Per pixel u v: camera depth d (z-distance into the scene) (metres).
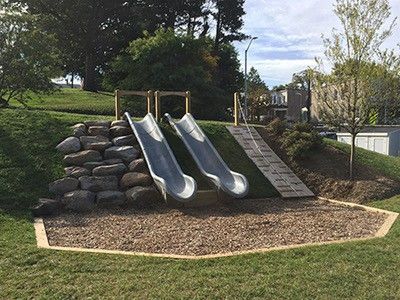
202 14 48.00
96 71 44.41
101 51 40.38
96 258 6.34
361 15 12.10
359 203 11.55
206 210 10.34
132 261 6.25
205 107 26.16
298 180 13.24
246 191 10.59
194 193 9.96
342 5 15.57
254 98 55.25
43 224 8.45
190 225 8.85
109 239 7.75
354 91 12.34
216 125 15.48
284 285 5.49
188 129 14.26
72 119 13.73
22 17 17.50
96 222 8.96
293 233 8.32
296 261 6.34
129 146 12.16
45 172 10.91
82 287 5.34
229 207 10.73
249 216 9.82
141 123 13.91
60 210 9.76
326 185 12.91
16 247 6.71
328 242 7.44
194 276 5.73
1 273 5.71
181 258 6.44
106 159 11.71
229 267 6.08
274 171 13.50
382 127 33.62
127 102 24.19
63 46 38.72
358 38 12.14
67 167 11.19
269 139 15.44
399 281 5.68
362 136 30.12
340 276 5.78
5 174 10.43
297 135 14.80
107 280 5.57
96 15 38.66
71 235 7.93
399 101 12.79
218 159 12.42
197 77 25.28
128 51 29.30
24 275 5.67
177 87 24.72
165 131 14.05
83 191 10.27
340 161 14.03
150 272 5.85
